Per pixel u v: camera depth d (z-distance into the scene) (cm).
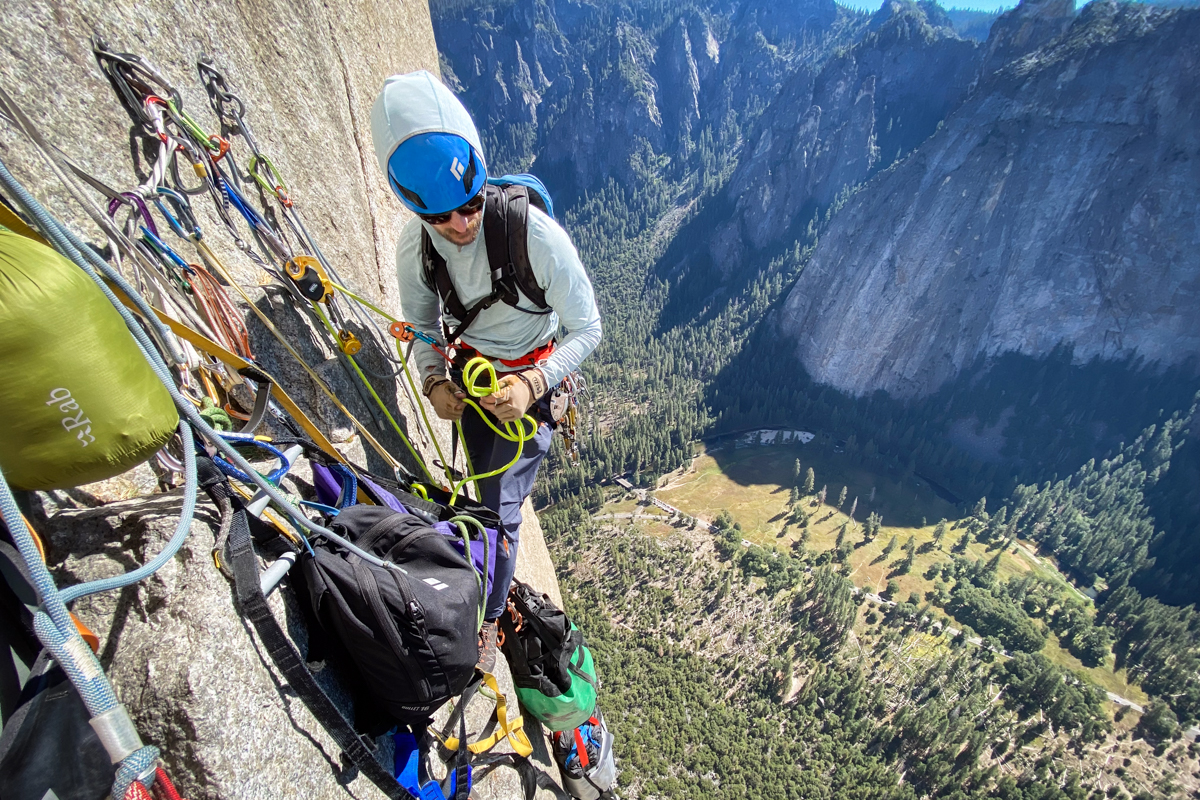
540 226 244
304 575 186
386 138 207
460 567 213
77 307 126
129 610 173
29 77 211
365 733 220
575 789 405
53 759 130
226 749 165
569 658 357
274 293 309
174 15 291
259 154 322
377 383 387
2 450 125
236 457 174
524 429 300
